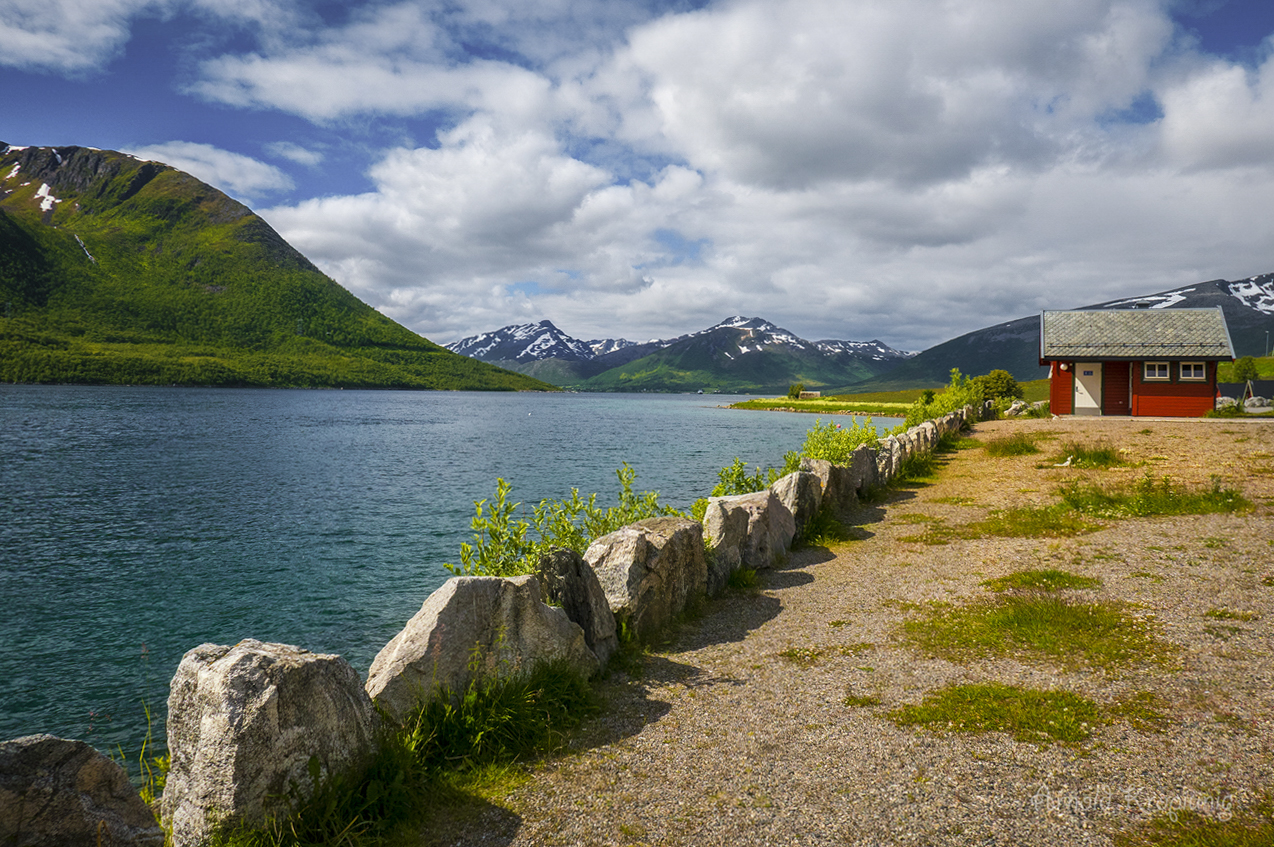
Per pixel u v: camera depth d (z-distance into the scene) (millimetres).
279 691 4320
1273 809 4156
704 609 9828
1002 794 4617
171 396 166625
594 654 7344
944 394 44188
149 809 4070
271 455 50438
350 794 4555
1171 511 13312
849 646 7938
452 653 5938
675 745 5754
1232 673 6129
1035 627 7719
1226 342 39812
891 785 4852
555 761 5570
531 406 191875
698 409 179000
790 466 18203
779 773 5152
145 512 27641
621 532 9047
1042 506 15320
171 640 13906
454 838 4531
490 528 9031
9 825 3475
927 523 14961
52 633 14273
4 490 32594
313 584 17516
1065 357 41469
